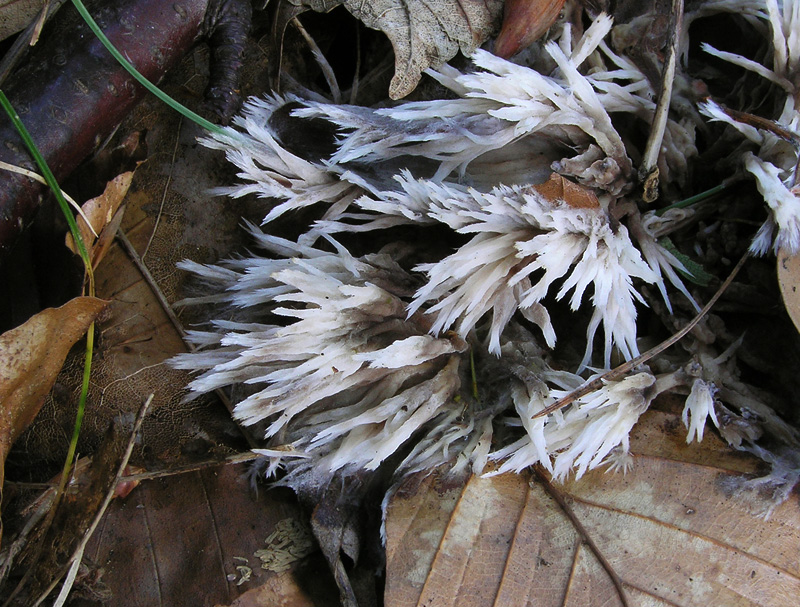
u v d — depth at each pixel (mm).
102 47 114
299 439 119
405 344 113
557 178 114
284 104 123
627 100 122
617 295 115
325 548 118
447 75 121
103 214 116
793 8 117
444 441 117
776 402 119
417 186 116
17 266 121
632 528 113
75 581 116
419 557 115
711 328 121
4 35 121
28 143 108
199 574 118
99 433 121
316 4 122
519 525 115
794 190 113
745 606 108
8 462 120
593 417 115
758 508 111
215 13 121
